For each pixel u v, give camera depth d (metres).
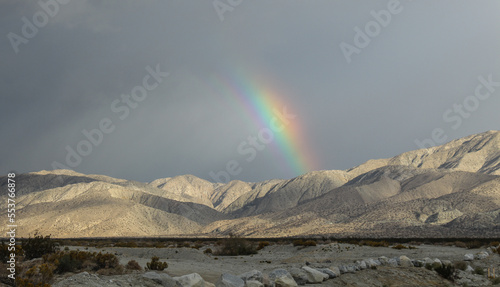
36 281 18.12
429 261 30.17
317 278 22.05
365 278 23.77
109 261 23.33
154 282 18.08
